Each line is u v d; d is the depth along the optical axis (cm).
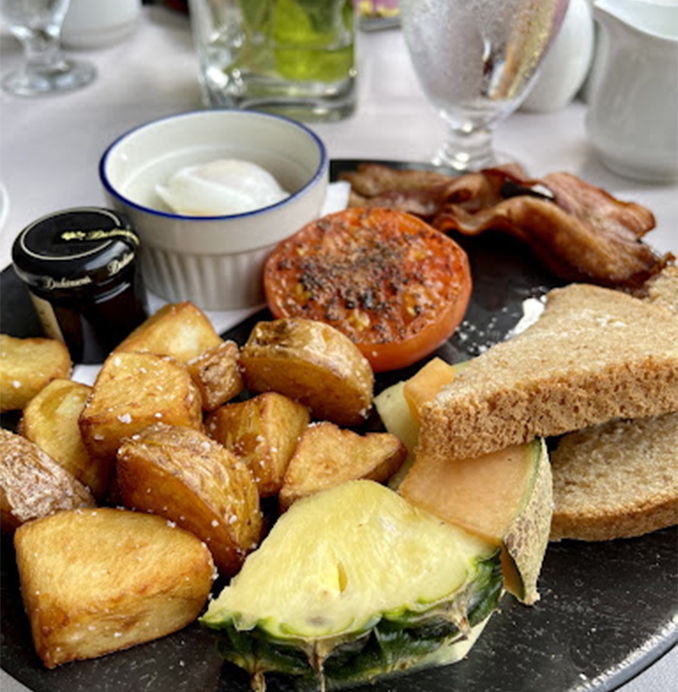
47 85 56
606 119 45
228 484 28
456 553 26
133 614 26
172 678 26
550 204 39
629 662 26
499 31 40
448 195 41
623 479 30
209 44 51
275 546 27
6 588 28
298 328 32
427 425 29
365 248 38
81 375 35
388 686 26
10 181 48
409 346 35
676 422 32
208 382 32
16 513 28
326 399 32
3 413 34
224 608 26
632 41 41
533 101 52
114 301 35
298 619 25
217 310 39
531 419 29
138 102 54
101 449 30
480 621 27
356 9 51
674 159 45
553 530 29
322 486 29
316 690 26
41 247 34
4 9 54
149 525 28
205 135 41
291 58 50
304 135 40
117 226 34
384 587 25
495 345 34
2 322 37
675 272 38
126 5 59
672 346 31
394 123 52
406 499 28
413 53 44
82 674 26
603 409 30
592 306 36
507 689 26
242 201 38
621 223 40
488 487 28
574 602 28
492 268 40
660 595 28
